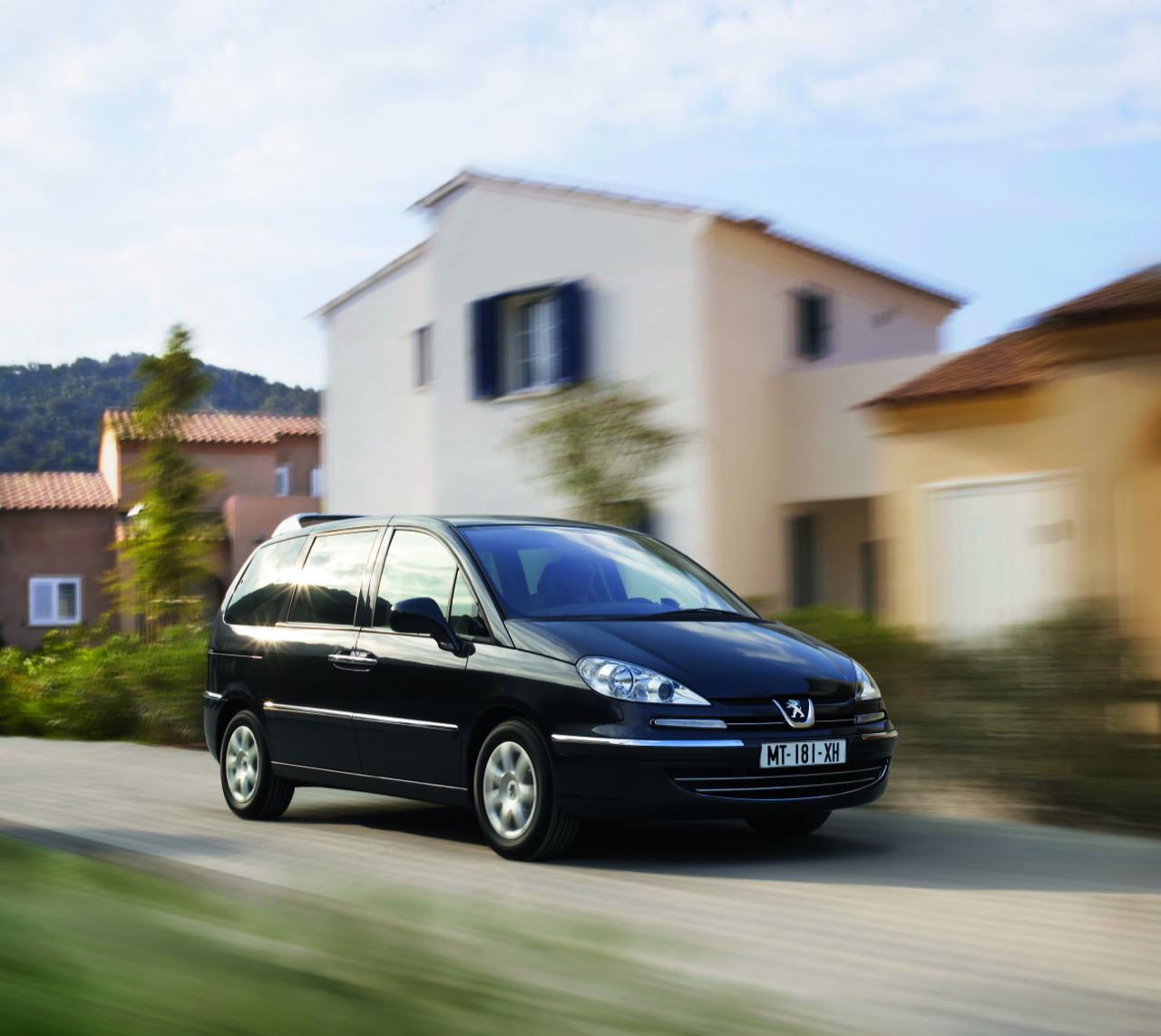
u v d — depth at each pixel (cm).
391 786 680
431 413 2011
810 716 598
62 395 9400
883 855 616
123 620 3475
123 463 4238
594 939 238
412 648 673
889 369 1673
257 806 770
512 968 218
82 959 217
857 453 1698
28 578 4234
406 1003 197
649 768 568
